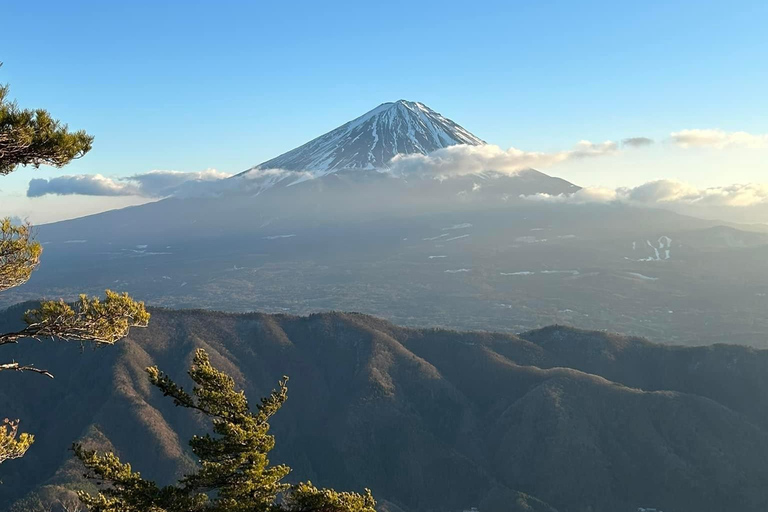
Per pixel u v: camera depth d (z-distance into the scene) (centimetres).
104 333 1428
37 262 1442
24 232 1433
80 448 1614
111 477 1585
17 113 1280
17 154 1320
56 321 1369
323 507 1560
